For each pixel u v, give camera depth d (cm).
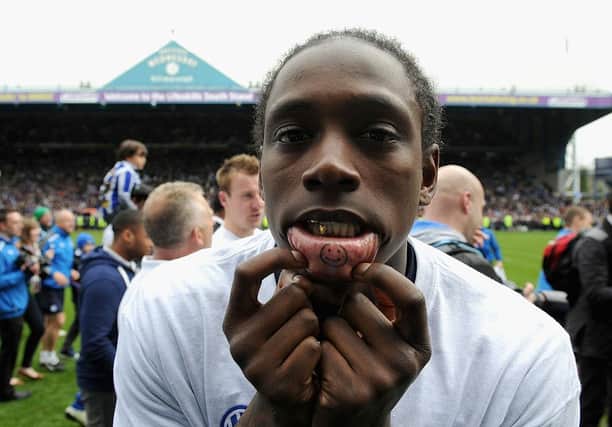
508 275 1515
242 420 98
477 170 4400
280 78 99
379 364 86
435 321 123
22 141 4228
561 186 4284
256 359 86
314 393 89
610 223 397
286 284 99
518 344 121
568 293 416
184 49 3772
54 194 3897
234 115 4047
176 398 125
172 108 3825
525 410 118
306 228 92
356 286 92
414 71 111
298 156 93
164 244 316
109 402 337
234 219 393
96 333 331
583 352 407
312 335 89
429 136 118
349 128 92
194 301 127
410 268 129
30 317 609
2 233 539
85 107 3825
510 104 3225
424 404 116
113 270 348
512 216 3906
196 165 4278
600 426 466
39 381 610
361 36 113
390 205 93
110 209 648
